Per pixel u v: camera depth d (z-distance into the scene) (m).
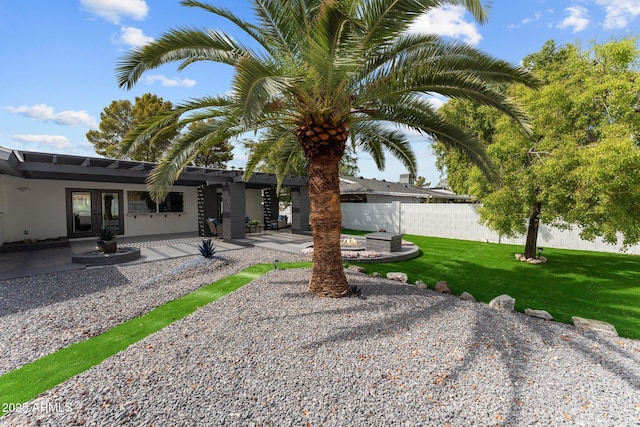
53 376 3.70
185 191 17.73
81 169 10.34
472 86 4.86
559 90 7.74
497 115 10.50
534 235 10.56
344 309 5.52
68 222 13.80
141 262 9.81
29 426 2.80
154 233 16.55
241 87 3.58
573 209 7.71
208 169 13.09
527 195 8.16
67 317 5.46
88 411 2.99
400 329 4.79
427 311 5.57
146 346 4.23
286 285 6.96
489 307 6.00
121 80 5.04
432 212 16.97
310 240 14.38
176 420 2.87
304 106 5.78
